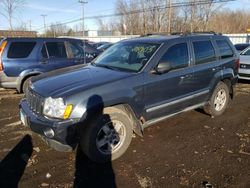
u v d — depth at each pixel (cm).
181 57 470
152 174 352
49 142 348
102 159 374
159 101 434
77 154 401
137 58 441
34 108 369
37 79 418
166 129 498
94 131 360
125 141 393
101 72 420
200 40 521
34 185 326
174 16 4138
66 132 336
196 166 371
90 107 347
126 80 388
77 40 790
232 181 338
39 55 706
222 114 592
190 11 3988
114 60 470
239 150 422
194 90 498
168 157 395
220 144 441
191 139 458
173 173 354
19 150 410
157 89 424
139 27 5041
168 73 441
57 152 405
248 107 651
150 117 428
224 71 561
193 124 527
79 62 773
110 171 359
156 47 443
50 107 341
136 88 395
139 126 409
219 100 572
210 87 535
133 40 507
